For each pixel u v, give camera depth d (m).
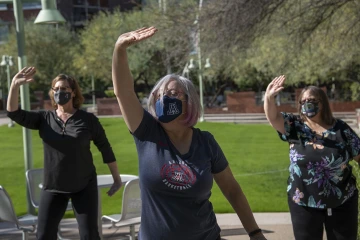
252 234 3.44
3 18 50.53
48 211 5.01
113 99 41.81
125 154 17.86
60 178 5.00
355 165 5.93
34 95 48.25
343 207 4.45
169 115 3.04
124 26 36.50
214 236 3.24
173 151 3.06
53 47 48.47
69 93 5.16
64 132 5.04
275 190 10.58
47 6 7.69
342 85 40.94
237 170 13.53
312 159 4.43
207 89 55.41
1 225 7.02
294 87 47.91
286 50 12.95
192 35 12.40
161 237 3.05
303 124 4.55
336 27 12.93
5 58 33.28
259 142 20.94
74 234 7.29
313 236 4.52
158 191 3.03
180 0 12.76
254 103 41.00
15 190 11.51
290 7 12.09
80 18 64.19
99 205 6.09
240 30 11.71
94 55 44.72
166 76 3.16
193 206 3.06
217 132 25.55
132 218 5.99
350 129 4.53
